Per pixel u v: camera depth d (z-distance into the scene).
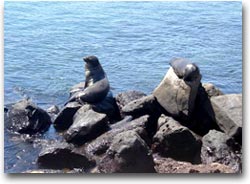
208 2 36.41
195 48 24.50
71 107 14.52
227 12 33.25
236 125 12.93
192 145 12.55
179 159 12.45
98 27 28.89
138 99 14.59
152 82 19.08
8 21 29.64
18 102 14.83
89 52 23.47
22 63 21.22
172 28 28.91
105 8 34.47
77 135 13.26
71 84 18.59
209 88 14.64
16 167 12.08
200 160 12.31
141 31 28.09
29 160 12.46
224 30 28.44
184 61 14.26
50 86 18.27
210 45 25.06
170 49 24.27
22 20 29.97
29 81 18.75
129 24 29.81
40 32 27.27
